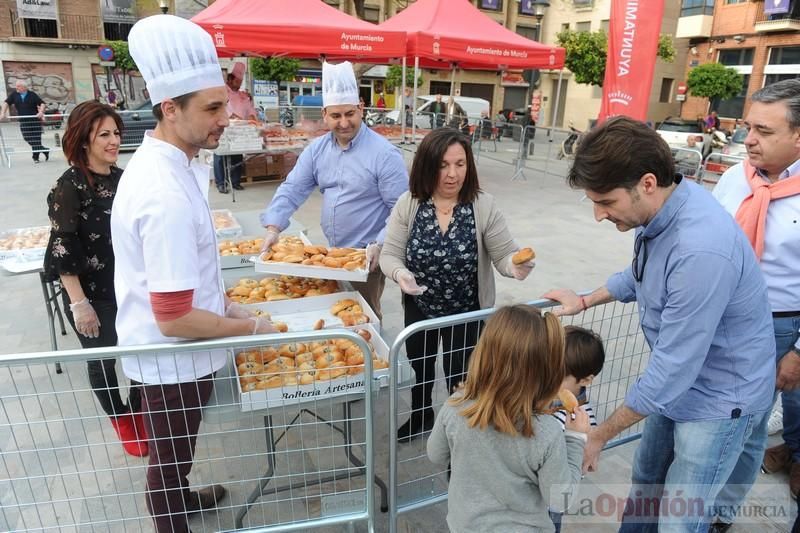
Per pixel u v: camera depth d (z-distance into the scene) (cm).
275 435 288
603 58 1862
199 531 228
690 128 1538
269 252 274
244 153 798
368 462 194
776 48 2095
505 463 143
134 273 169
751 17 2134
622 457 282
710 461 165
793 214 198
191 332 164
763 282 155
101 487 254
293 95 2475
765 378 160
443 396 293
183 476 196
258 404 180
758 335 156
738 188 215
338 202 305
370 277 311
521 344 136
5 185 887
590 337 192
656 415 193
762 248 204
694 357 144
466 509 148
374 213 307
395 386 185
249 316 209
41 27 2295
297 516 237
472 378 145
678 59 2464
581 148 144
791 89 188
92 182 250
